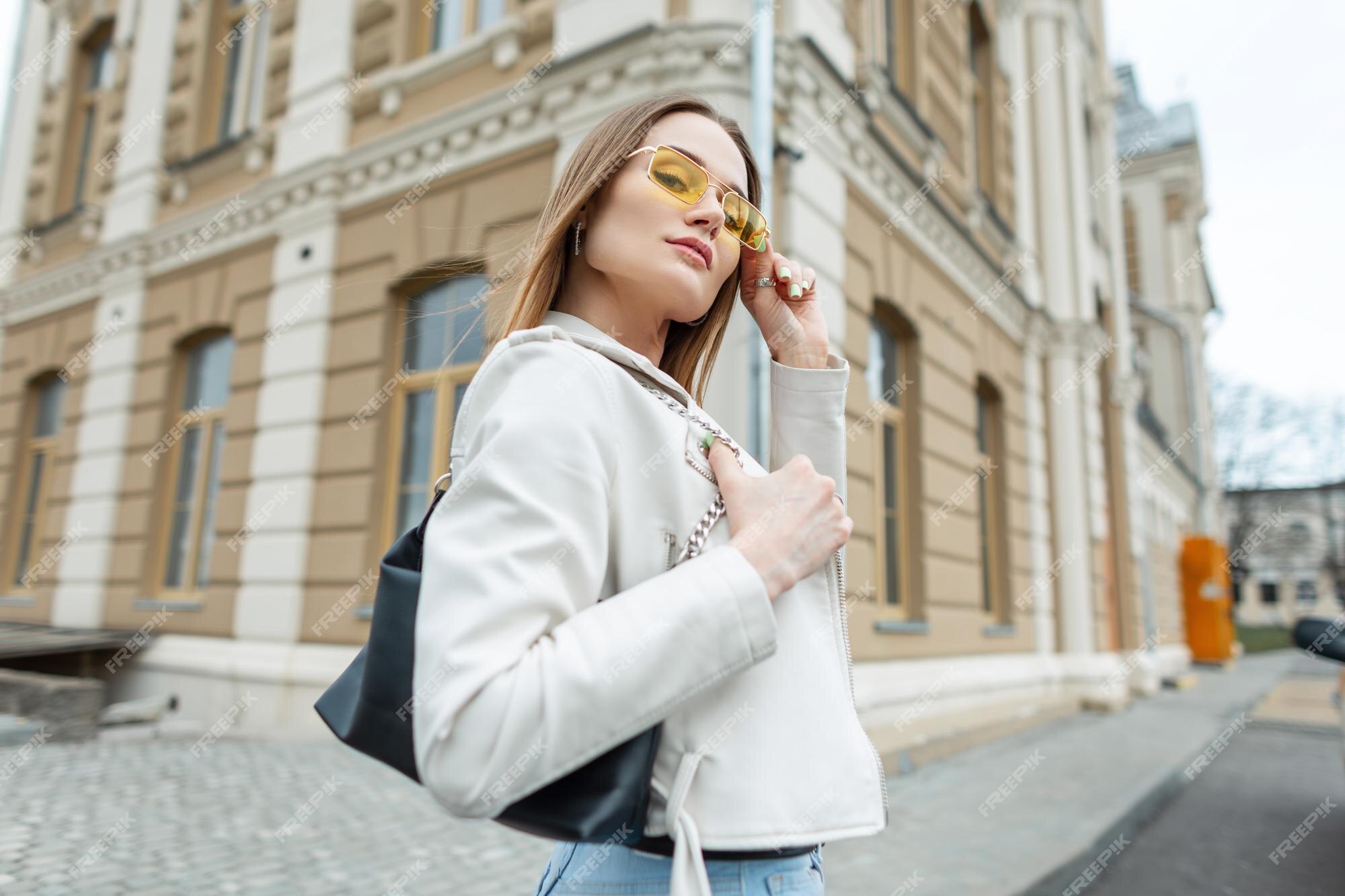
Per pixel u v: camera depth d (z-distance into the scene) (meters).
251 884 2.63
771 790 0.71
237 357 6.61
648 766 0.64
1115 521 11.44
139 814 3.34
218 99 7.69
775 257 1.13
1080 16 11.69
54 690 5.00
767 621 0.66
